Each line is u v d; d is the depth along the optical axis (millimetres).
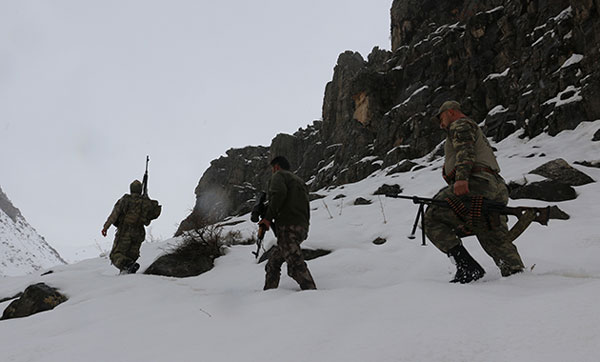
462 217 2762
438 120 3182
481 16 14672
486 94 13383
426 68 16641
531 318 1491
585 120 9242
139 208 5797
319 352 1528
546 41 11484
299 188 3625
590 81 9406
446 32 16234
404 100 16500
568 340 1295
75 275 4852
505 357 1289
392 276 3701
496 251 2803
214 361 1590
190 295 3568
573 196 5586
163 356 1748
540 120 10430
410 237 3021
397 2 20750
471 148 2734
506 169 7758
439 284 2279
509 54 13320
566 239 3676
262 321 2072
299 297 2506
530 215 2664
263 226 3459
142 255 7051
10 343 2469
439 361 1342
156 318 2535
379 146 16266
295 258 3398
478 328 1506
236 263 5551
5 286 6387
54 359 1912
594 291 1615
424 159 12867
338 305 2184
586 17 10164
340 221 6754
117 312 3018
